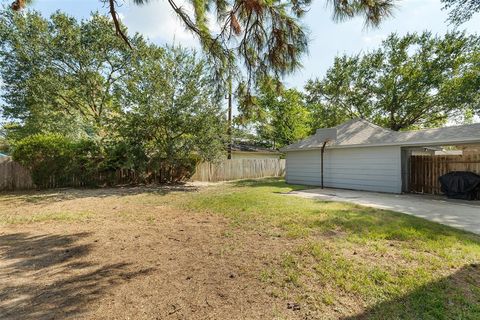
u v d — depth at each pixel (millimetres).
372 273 2564
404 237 3688
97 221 4969
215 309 2045
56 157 10539
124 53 15852
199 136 11750
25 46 14523
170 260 3025
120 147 11375
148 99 11164
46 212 5844
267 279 2514
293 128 25453
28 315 1982
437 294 2184
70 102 16594
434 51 15891
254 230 4160
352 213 5246
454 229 4152
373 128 10891
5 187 10148
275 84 3775
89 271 2758
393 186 9148
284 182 13617
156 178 12914
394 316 1910
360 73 18078
